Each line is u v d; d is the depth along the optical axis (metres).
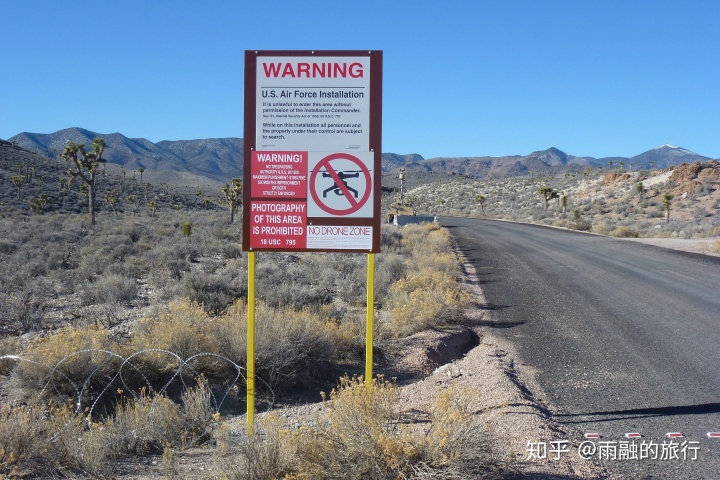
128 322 12.11
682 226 51.00
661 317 12.84
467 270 22.83
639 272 20.69
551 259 26.00
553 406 7.27
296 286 14.74
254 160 6.03
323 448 4.76
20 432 5.67
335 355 9.77
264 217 6.06
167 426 6.51
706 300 14.91
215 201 112.44
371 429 4.72
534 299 15.67
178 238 30.88
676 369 8.85
